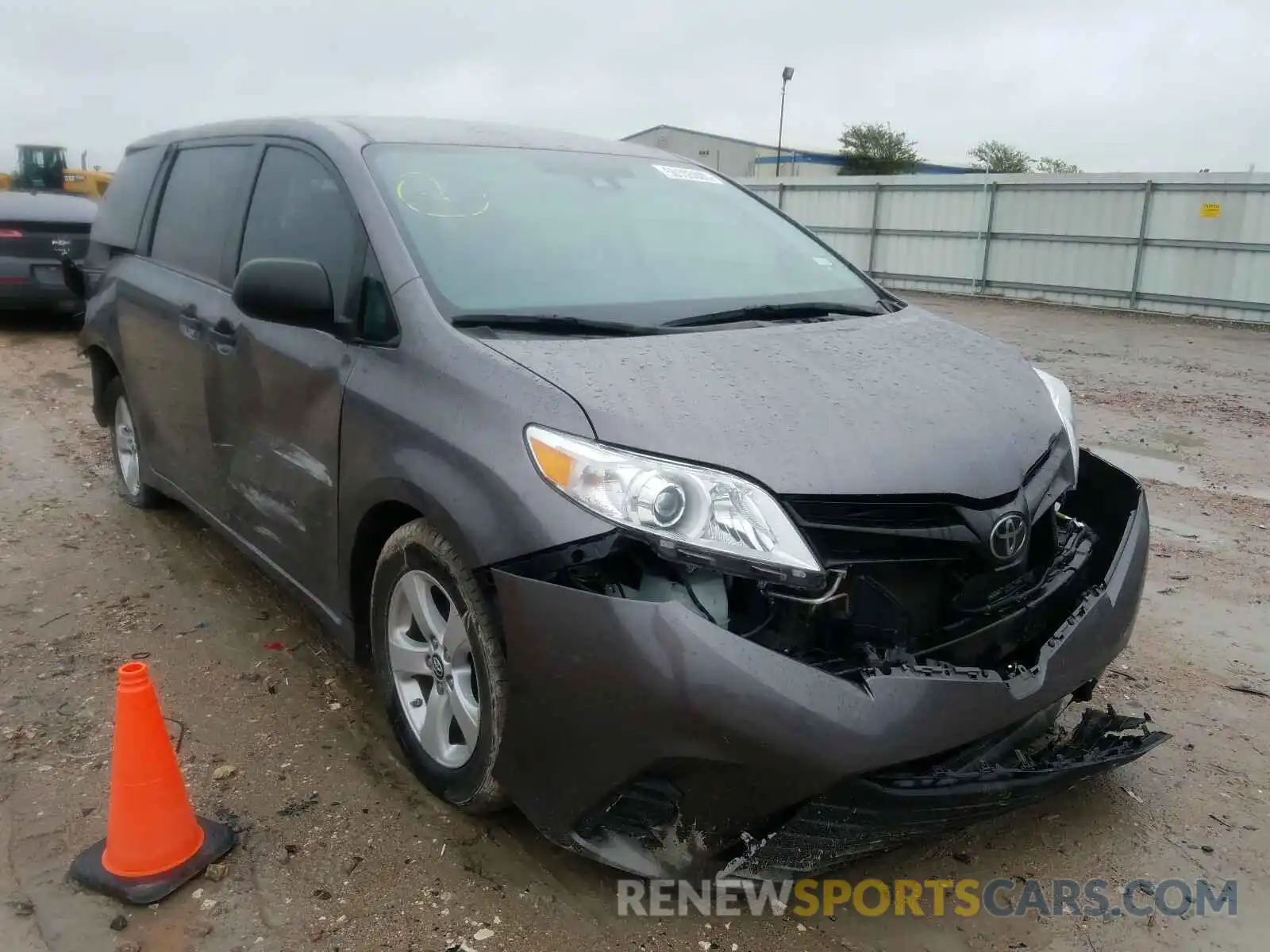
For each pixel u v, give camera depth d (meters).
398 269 2.90
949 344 3.15
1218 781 3.13
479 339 2.67
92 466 6.18
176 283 4.19
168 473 4.54
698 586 2.20
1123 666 3.87
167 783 2.57
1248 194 15.83
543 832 2.44
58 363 9.60
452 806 2.87
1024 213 18.88
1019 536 2.48
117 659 3.75
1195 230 16.52
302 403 3.18
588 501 2.24
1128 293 17.58
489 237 3.11
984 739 2.43
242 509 3.76
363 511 2.88
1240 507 5.96
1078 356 12.19
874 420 2.47
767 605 2.23
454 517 2.46
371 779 3.02
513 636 2.34
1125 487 3.02
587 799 2.30
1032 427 2.73
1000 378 2.93
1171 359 12.06
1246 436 7.95
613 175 3.73
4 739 3.21
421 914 2.48
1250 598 4.54
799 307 3.30
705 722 2.12
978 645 2.45
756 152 53.19
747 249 3.65
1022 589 2.60
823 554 2.28
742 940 2.43
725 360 2.66
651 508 2.19
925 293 20.73
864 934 2.47
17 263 10.51
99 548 4.82
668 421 2.31
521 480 2.34
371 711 3.40
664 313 3.03
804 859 2.35
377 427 2.79
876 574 2.35
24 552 4.75
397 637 2.94
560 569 2.26
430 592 2.77
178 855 2.59
